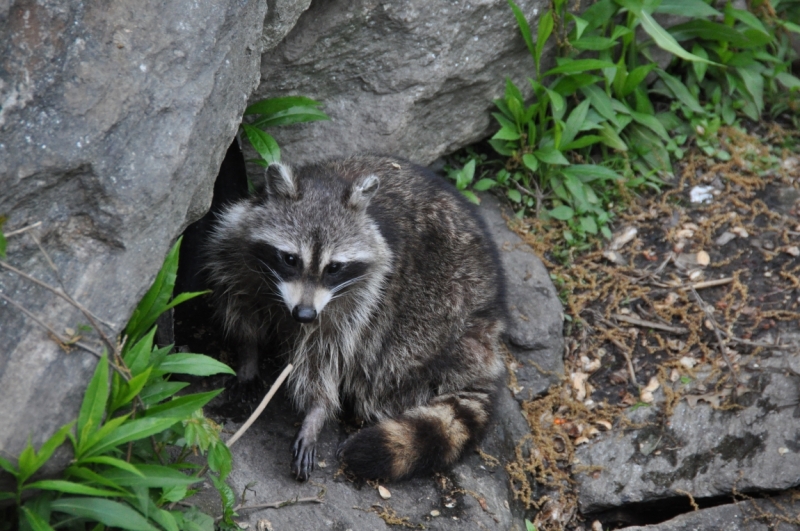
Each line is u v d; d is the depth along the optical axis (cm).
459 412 513
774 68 738
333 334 514
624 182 679
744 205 674
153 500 362
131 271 350
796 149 722
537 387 588
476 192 671
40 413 308
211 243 526
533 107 643
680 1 680
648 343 610
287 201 499
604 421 573
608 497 536
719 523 507
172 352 502
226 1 412
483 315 557
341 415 538
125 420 345
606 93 671
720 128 719
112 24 375
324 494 460
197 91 389
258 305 526
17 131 338
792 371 560
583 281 639
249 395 517
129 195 354
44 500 322
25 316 319
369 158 570
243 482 450
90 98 358
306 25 561
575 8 646
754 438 536
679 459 543
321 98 593
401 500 476
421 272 535
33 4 356
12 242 329
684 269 643
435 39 591
